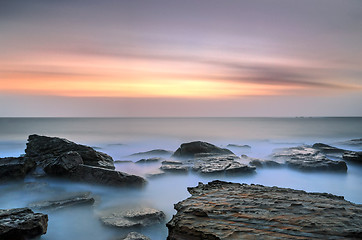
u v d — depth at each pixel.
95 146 46.84
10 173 16.80
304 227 7.40
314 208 8.64
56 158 18.92
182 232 8.16
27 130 91.00
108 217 11.95
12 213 9.94
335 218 7.86
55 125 130.00
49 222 11.73
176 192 17.06
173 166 21.72
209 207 9.36
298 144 50.19
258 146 47.56
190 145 28.67
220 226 7.91
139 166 25.14
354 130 89.88
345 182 20.05
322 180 20.45
